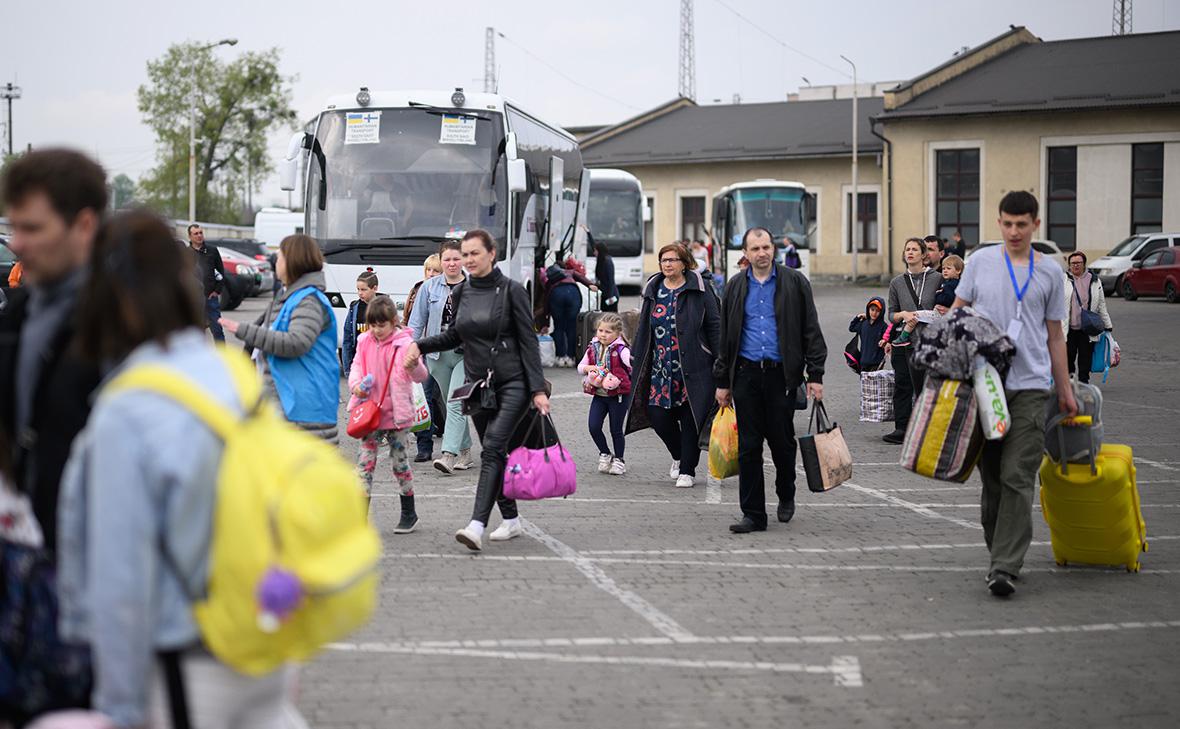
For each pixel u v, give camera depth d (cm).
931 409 702
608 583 737
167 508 281
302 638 284
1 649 313
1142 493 1045
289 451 287
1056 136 4869
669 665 582
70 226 321
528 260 2034
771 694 543
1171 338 2631
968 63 5216
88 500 290
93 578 277
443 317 1158
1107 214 4816
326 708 516
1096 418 738
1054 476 743
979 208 5000
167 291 296
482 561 791
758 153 5534
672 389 1067
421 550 821
